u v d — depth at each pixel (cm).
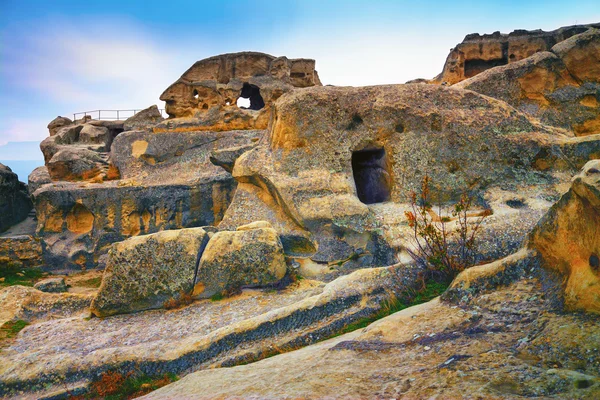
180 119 2245
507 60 2192
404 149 1115
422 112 1123
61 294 1004
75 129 2447
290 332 723
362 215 1023
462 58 2212
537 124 1182
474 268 601
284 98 1209
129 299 903
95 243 1755
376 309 725
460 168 1089
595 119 1353
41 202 1789
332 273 982
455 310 544
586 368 354
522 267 572
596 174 438
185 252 924
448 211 1036
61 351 766
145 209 1806
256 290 927
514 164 1088
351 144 1140
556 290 491
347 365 456
